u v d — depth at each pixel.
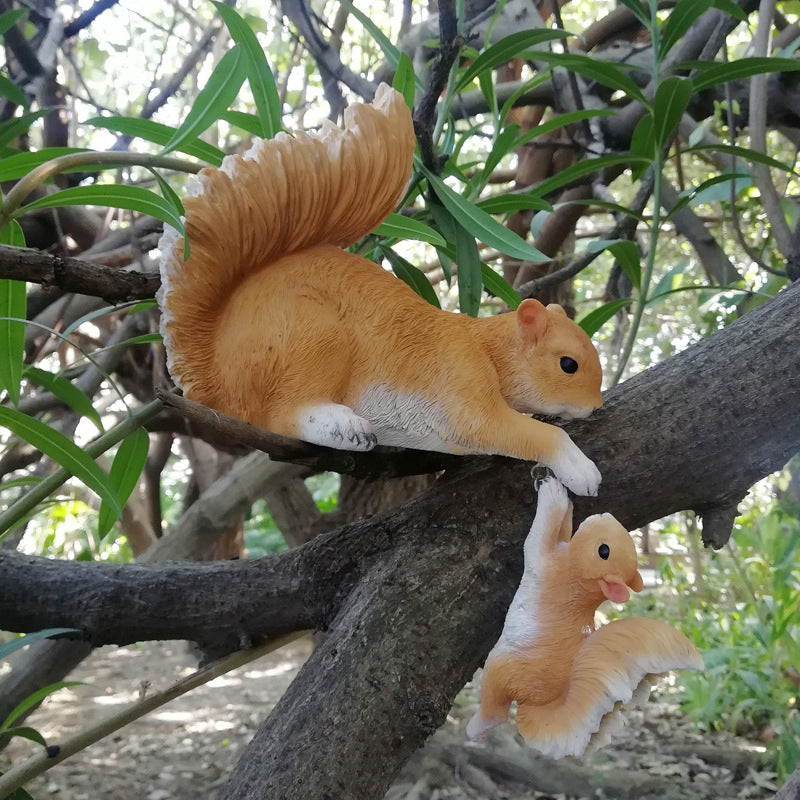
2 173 0.39
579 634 0.31
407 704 0.35
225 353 0.32
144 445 0.52
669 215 0.63
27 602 0.48
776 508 1.47
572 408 0.33
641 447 0.40
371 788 0.34
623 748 1.35
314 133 0.34
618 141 1.00
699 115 1.01
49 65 0.90
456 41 0.43
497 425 0.32
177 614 0.46
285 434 0.32
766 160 0.63
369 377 0.32
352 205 0.33
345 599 0.41
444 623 0.37
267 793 0.34
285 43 1.47
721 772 1.28
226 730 1.50
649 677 0.30
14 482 0.53
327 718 0.35
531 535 0.32
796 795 0.39
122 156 0.36
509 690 0.31
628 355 0.61
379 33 0.54
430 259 1.74
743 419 0.41
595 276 2.09
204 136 1.34
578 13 1.76
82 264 0.37
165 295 0.32
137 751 1.41
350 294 0.32
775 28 1.16
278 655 1.99
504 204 0.57
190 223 0.31
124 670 1.89
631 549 0.30
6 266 0.36
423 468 0.40
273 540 2.41
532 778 1.26
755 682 1.36
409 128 0.34
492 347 0.33
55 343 1.19
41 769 0.44
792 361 0.42
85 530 1.93
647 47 1.01
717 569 1.89
